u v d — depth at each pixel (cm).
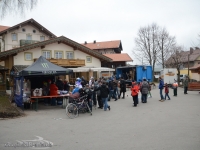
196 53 5891
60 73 1385
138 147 591
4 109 1146
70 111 1058
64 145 625
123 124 882
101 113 1159
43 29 4203
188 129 777
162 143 621
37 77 1633
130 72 2841
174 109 1226
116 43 6197
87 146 611
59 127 854
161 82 1627
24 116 1099
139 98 1819
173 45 4975
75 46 3139
